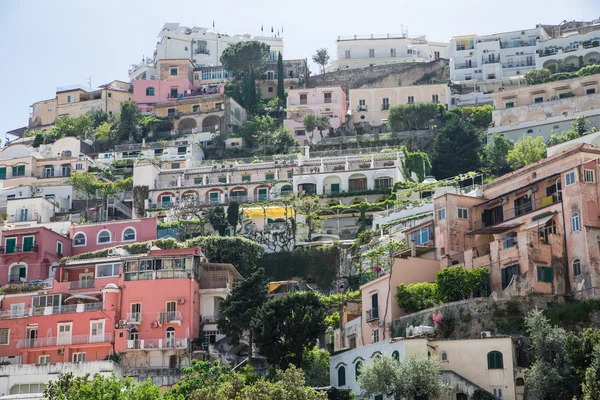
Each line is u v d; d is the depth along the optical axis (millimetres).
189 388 104438
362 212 179375
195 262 138125
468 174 184375
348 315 125750
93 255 161125
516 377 95688
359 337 120688
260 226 178500
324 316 119188
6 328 136125
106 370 125000
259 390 95875
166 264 136500
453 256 121375
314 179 196625
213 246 160375
